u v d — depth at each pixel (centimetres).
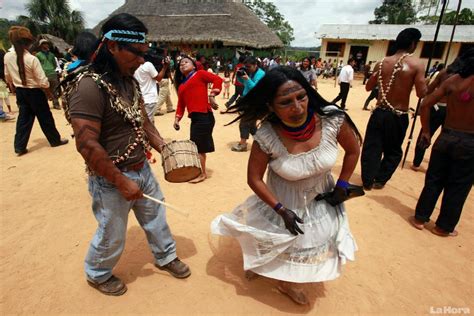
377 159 458
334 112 215
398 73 420
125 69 205
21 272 283
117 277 268
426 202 362
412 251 333
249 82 561
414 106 1238
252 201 259
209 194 446
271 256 232
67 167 525
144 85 582
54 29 4206
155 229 264
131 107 218
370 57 3011
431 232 371
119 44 193
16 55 538
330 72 2862
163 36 2725
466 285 288
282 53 5184
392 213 409
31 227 352
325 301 263
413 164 561
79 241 329
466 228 385
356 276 292
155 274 286
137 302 255
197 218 382
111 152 219
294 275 233
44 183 463
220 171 533
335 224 241
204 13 2883
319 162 215
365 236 355
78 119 190
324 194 240
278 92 192
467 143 318
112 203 225
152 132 260
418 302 267
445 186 352
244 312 249
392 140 452
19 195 425
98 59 201
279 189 237
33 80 554
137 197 215
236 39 2614
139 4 3114
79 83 192
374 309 258
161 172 516
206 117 451
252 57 567
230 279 284
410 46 423
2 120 825
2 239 329
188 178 261
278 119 215
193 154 251
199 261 306
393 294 274
